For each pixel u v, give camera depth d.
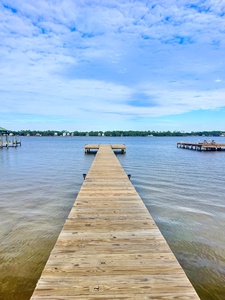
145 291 2.54
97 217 4.78
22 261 4.54
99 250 3.40
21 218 6.91
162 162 20.42
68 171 15.36
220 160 22.06
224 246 5.33
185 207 8.06
